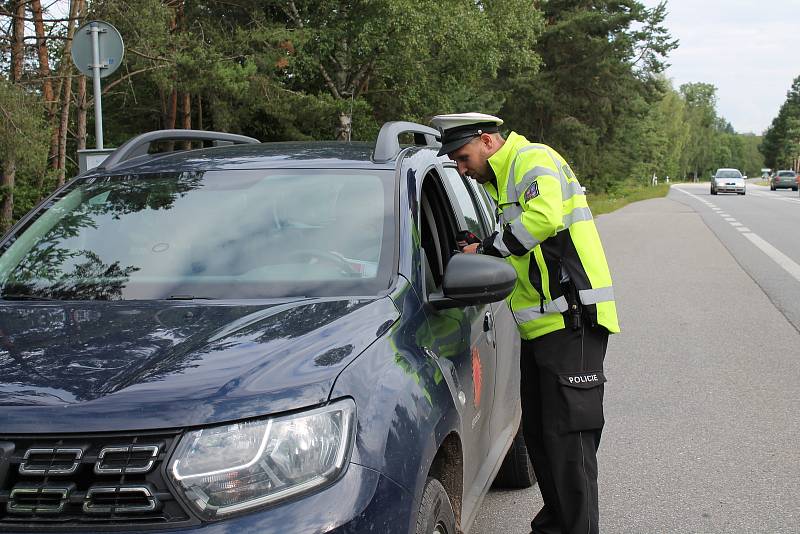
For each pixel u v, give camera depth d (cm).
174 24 1970
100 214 342
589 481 343
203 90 1994
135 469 201
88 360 229
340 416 220
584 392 339
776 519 425
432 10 2183
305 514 206
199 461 204
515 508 445
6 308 283
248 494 205
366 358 241
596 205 3897
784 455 514
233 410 209
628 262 1523
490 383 362
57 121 1775
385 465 224
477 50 2491
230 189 346
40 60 1655
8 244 337
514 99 4675
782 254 1644
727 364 741
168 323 257
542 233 330
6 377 221
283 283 294
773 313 988
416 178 351
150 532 199
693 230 2284
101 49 827
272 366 225
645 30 4997
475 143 352
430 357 275
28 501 202
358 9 2173
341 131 2467
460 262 290
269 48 2044
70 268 315
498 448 381
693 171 16925
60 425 204
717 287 1199
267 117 2372
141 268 310
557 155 349
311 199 332
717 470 491
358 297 281
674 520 425
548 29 4462
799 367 729
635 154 6281
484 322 365
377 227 316
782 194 5809
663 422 579
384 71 2453
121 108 2558
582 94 4881
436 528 255
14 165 1366
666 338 852
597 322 338
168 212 337
